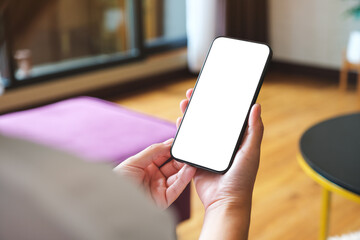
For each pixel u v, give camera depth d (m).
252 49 0.62
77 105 2.32
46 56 3.83
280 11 4.90
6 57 3.50
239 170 0.48
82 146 1.86
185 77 4.75
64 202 0.09
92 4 4.04
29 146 0.10
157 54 4.65
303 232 2.13
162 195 0.54
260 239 2.09
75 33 3.97
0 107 3.48
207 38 4.56
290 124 3.53
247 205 0.47
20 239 0.09
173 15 4.70
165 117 3.74
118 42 4.30
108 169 0.10
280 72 4.98
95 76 4.04
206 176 0.52
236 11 4.63
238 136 0.56
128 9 4.30
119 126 2.04
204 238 0.43
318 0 4.65
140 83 4.41
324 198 1.69
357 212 2.28
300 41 4.86
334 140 1.65
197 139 0.58
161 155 0.55
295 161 2.87
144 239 0.09
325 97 4.18
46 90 3.72
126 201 0.10
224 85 0.62
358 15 3.91
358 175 1.40
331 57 4.70
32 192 0.09
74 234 0.09
